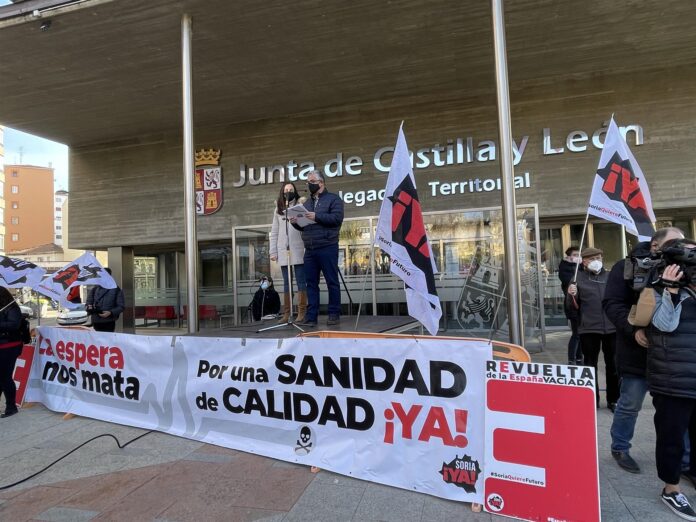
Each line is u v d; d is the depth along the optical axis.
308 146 11.02
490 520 2.92
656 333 3.00
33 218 82.94
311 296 5.72
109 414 5.06
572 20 7.54
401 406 3.39
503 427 3.01
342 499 3.24
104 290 7.01
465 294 8.97
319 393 3.75
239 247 10.55
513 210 5.33
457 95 10.17
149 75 9.05
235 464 3.87
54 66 8.62
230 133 11.58
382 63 8.84
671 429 2.97
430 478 3.24
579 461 2.80
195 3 6.85
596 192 4.77
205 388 4.38
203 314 12.36
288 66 8.87
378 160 10.55
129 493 3.44
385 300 9.68
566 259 6.50
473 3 7.04
